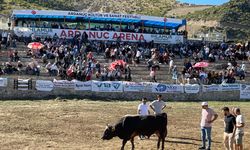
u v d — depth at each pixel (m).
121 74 48.22
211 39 82.25
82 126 28.27
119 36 64.25
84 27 64.88
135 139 24.83
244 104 44.59
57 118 30.89
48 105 37.06
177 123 31.34
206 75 50.22
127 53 56.19
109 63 54.72
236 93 47.94
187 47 63.31
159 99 24.67
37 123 28.64
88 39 63.25
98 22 66.94
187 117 34.38
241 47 65.44
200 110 38.59
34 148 21.80
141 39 65.00
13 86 41.28
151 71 49.22
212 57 60.19
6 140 23.41
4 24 85.12
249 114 37.62
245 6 141.00
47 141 23.58
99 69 48.69
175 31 68.44
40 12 64.69
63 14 65.12
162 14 152.88
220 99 47.34
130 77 48.31
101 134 25.97
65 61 49.12
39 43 52.44
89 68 46.91
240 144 19.69
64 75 46.16
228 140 20.05
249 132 28.88
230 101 46.84
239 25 131.88
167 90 45.38
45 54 52.53
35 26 62.03
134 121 20.34
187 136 26.44
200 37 90.38
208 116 21.95
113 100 43.00
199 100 46.41
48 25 62.91
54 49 54.00
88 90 43.31
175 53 61.66
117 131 20.30
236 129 19.83
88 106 37.28
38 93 41.88
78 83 43.06
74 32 62.81
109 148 22.33
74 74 45.81
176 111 37.47
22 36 60.66
